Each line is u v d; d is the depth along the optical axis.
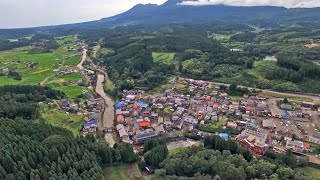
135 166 199.00
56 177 158.25
